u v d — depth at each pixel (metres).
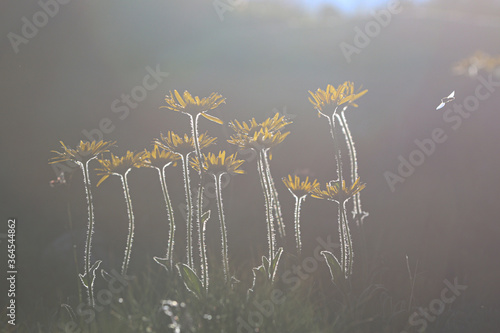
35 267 5.37
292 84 13.17
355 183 3.82
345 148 7.91
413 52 19.06
